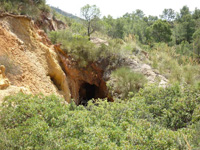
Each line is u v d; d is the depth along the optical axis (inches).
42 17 457.4
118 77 377.1
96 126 141.0
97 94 462.6
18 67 261.1
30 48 307.7
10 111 140.2
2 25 278.2
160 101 196.7
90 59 435.2
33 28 341.1
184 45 789.2
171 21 2144.4
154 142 123.3
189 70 362.9
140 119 156.6
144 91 223.8
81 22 631.2
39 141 116.3
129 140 125.4
